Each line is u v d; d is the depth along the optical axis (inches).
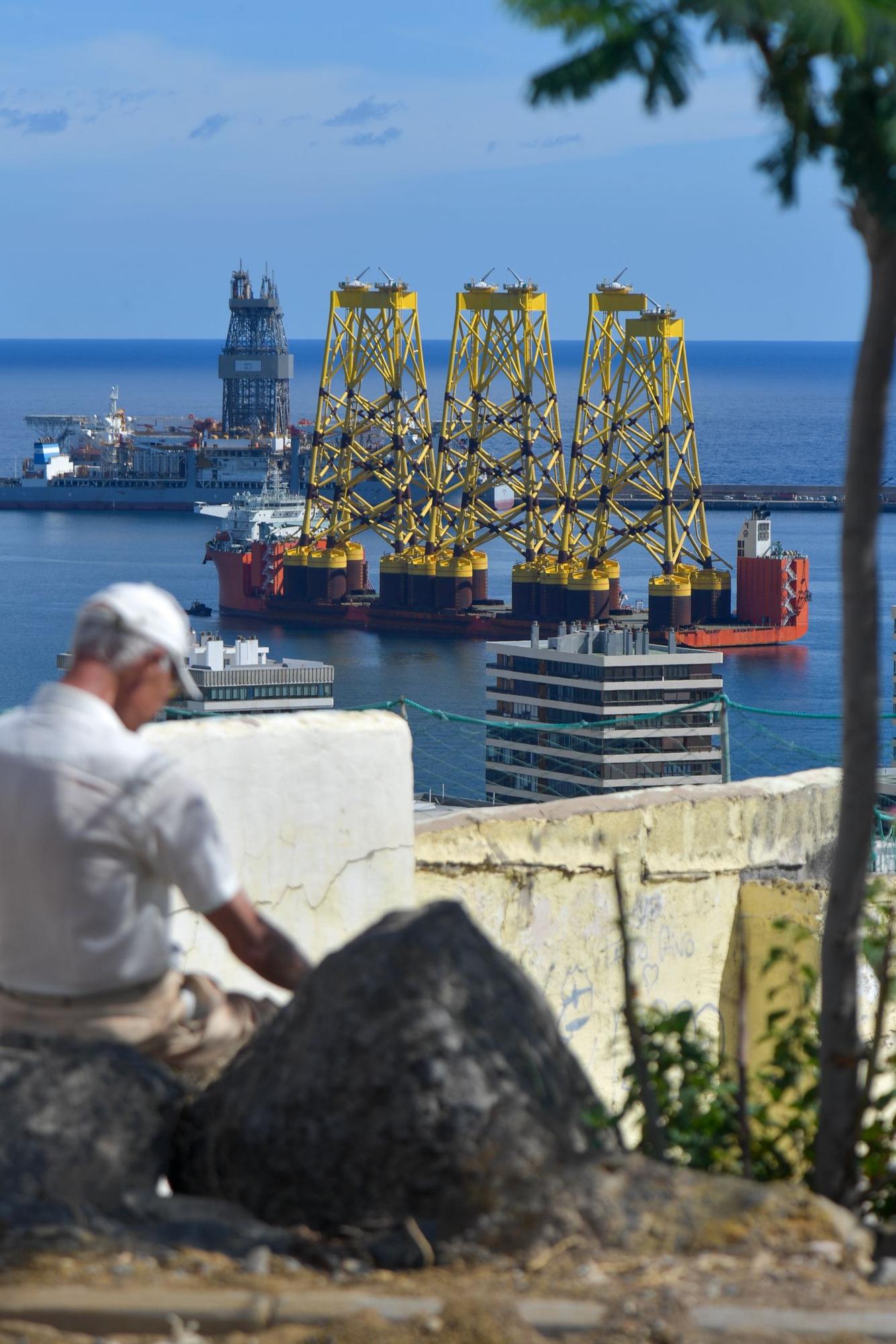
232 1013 697.0
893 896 860.6
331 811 897.5
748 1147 654.5
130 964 641.0
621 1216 560.4
